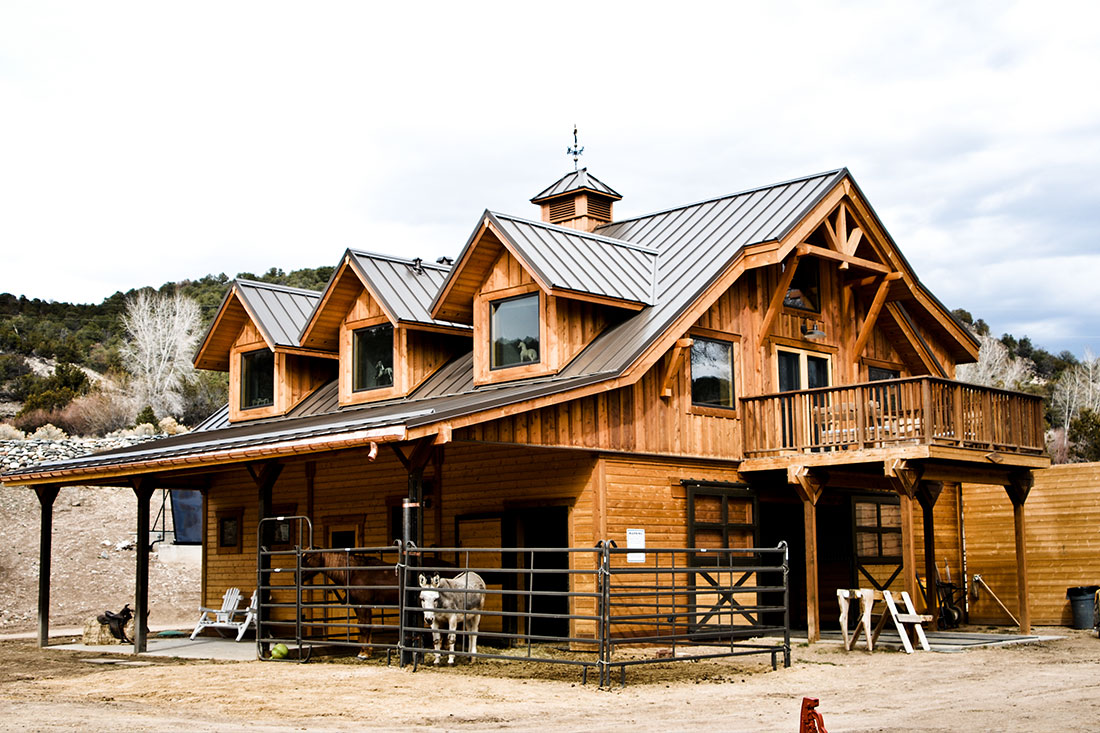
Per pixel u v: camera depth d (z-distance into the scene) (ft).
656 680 41.93
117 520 104.94
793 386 65.10
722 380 60.64
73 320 260.62
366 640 49.93
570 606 53.88
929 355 72.54
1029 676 42.83
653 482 56.03
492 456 58.70
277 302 73.56
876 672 44.34
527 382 56.65
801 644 55.31
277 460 53.06
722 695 38.06
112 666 50.78
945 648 52.13
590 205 76.13
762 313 63.05
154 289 276.82
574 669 45.37
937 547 70.64
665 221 69.97
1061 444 177.47
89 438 143.23
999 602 69.26
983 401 57.57
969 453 55.42
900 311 70.49
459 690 39.37
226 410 81.92
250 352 74.69
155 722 33.06
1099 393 220.23
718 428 59.77
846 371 68.23
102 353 234.17
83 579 91.04
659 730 30.96
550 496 55.36
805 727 26.14
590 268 58.70
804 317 65.87
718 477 59.52
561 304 56.59
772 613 63.98
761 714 33.81
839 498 65.10
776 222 61.21
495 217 57.36
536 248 57.21
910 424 59.82
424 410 51.13
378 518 64.64
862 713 34.04
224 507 75.61
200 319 229.45
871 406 56.03
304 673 45.19
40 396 175.32
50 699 38.88
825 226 63.67
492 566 58.29
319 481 68.95
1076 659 48.55
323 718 33.73
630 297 58.34
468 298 61.21
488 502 58.59
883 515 67.62
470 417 46.52
